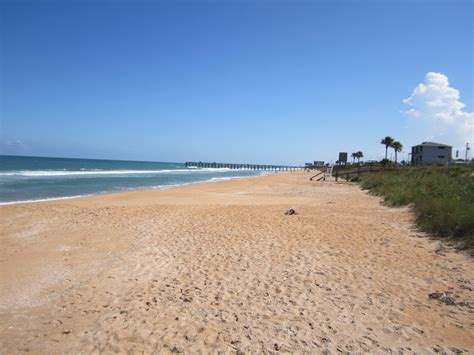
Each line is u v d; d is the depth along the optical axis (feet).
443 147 224.12
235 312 15.30
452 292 17.04
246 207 47.96
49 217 39.47
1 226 34.60
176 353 12.26
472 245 23.98
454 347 12.34
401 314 14.88
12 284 19.07
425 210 33.63
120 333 13.65
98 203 52.39
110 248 26.37
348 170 183.01
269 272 20.48
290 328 13.83
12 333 13.87
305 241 27.81
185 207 47.96
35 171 152.66
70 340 13.26
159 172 207.31
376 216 38.65
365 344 12.60
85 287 18.56
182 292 17.62
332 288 17.90
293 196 66.44
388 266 21.29
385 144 213.87
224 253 24.56
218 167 440.45
